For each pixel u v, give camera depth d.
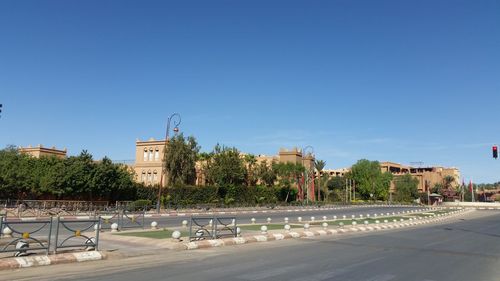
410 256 14.34
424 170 175.00
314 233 22.08
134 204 42.75
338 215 47.66
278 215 43.91
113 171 45.00
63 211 35.94
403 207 82.00
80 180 42.06
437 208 80.50
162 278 9.41
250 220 33.78
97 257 12.09
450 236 23.47
